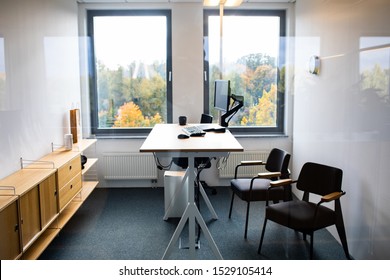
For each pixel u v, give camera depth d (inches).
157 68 157.2
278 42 149.0
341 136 106.9
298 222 100.1
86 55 151.5
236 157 132.6
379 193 87.9
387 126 83.6
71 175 115.4
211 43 154.3
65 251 102.9
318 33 124.6
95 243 108.4
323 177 106.1
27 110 108.0
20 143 103.0
